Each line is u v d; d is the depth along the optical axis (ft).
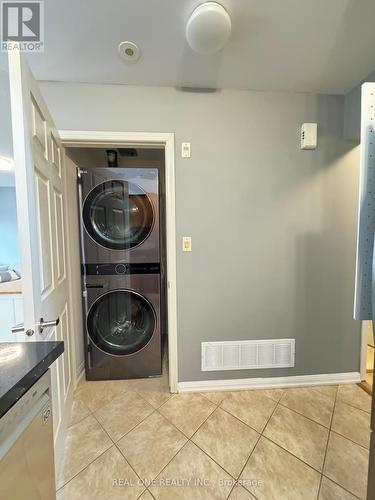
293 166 5.70
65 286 5.27
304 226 5.85
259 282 5.87
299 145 5.67
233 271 5.79
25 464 2.03
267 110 5.53
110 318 6.44
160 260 6.32
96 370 6.38
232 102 5.44
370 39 4.05
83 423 4.93
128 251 6.22
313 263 5.95
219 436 4.60
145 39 4.02
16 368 2.09
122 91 5.22
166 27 3.80
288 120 5.59
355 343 6.23
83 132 5.16
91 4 3.42
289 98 5.56
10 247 9.08
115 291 6.27
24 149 3.00
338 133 5.74
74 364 5.98
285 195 5.74
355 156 5.83
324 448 4.35
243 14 3.59
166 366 7.03
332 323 6.13
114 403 5.50
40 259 3.57
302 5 3.45
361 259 2.84
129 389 6.00
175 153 5.43
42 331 3.44
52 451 2.55
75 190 6.40
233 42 4.08
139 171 6.07
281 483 3.76
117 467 4.01
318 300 6.04
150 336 6.42
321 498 3.55
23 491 2.00
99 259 6.17
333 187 5.84
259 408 5.33
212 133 5.46
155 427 4.82
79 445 4.43
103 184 6.03
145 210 6.17
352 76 5.03
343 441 4.50
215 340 5.87
